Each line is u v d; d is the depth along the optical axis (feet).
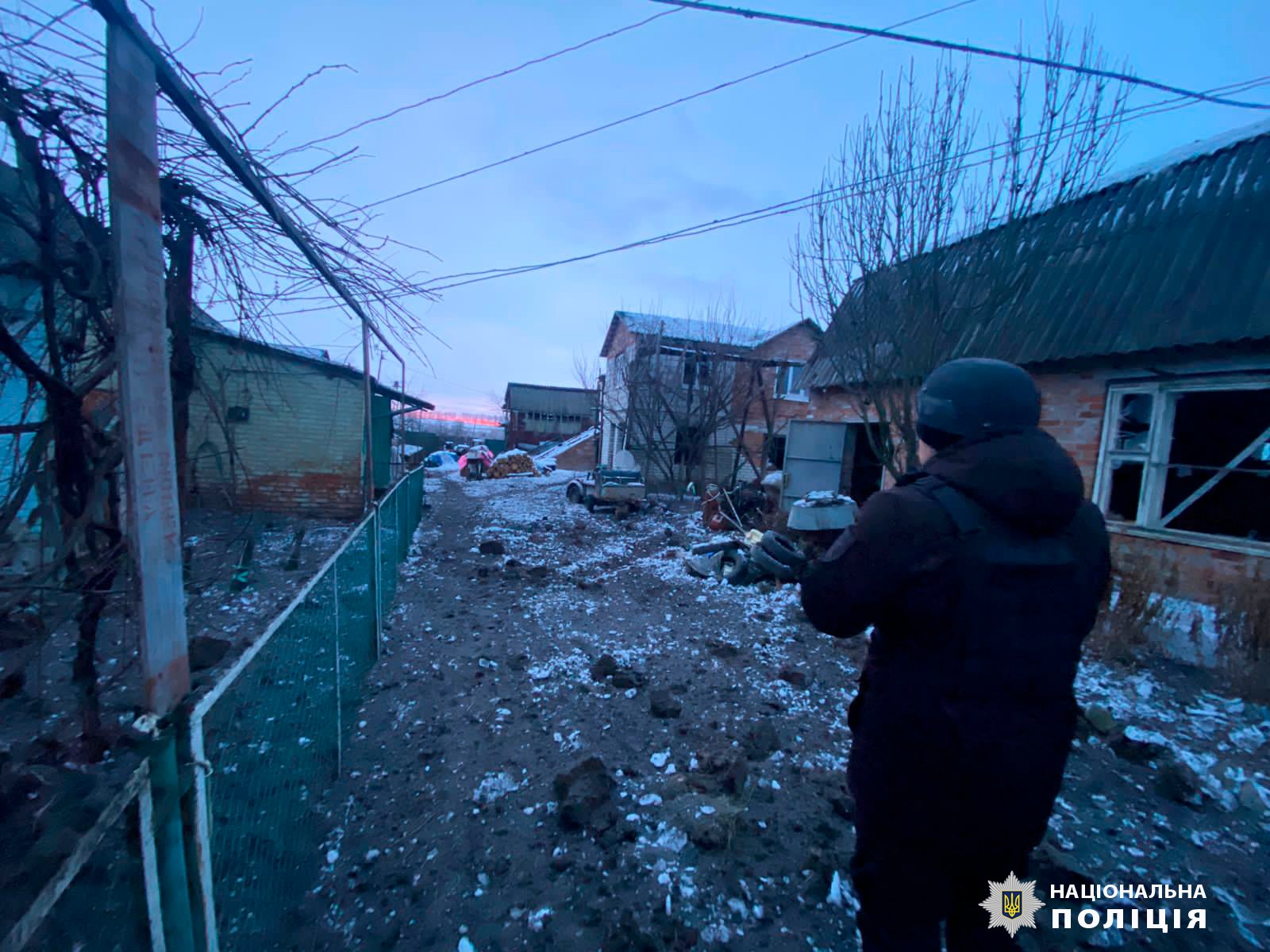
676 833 8.90
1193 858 8.54
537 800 9.73
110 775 7.68
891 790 4.81
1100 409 19.92
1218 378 17.16
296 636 7.98
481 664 15.30
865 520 4.81
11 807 6.22
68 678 12.13
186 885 4.34
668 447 60.23
